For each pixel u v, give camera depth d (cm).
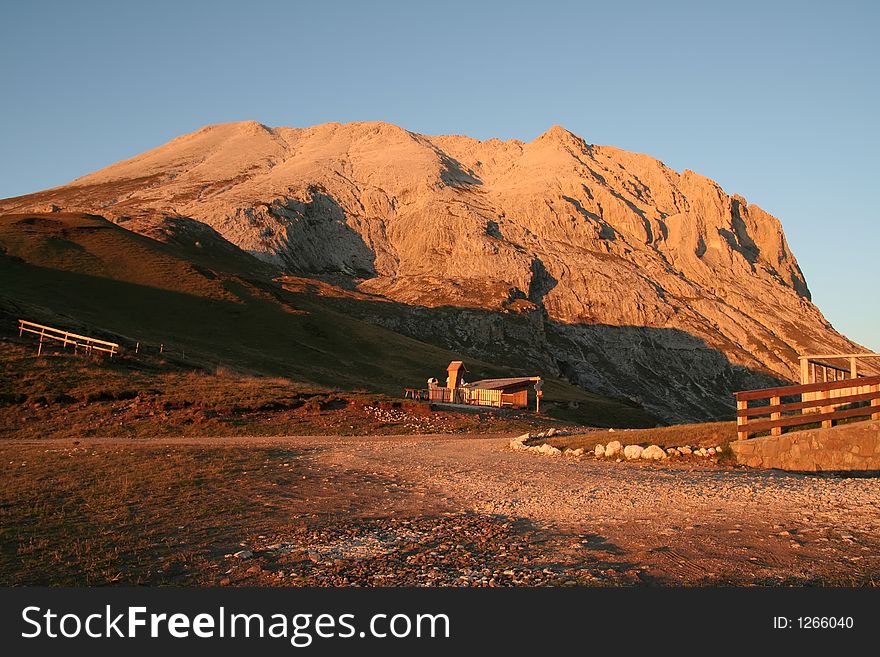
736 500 1291
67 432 3139
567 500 1372
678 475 1627
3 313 5328
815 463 1725
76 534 1155
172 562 988
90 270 9106
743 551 952
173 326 7850
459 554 995
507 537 1090
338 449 2552
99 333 5591
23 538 1121
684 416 19512
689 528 1092
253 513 1332
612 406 10175
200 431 3238
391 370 8438
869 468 1691
